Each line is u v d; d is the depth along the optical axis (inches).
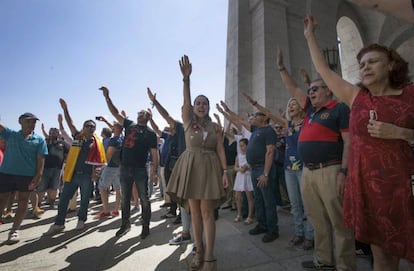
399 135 49.6
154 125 230.2
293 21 406.9
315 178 92.2
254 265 103.5
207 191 97.4
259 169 143.0
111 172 202.1
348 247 84.2
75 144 172.6
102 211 220.2
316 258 97.8
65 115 180.5
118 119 160.4
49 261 114.4
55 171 246.5
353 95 63.7
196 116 111.2
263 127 149.5
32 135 154.7
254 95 366.0
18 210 145.3
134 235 149.9
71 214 214.4
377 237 53.2
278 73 357.1
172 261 111.7
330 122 90.0
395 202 50.3
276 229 133.3
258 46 370.6
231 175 212.5
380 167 52.4
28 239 146.3
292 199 129.0
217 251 119.3
